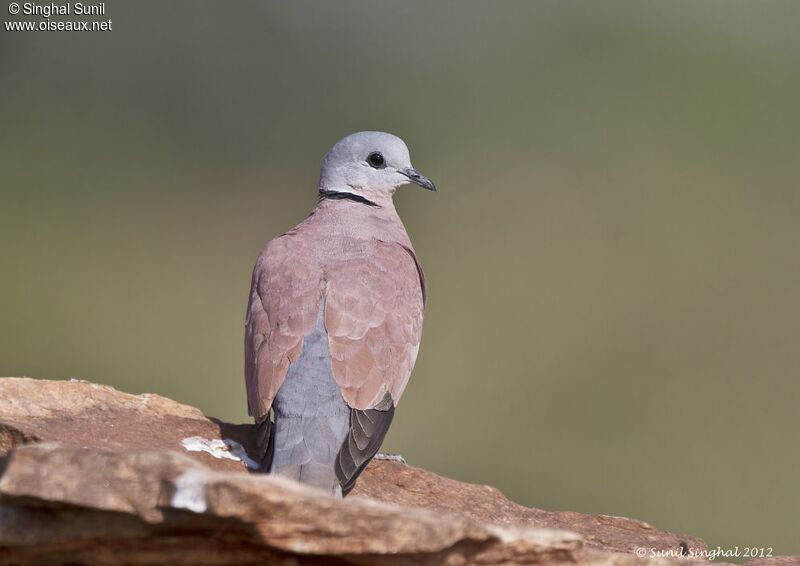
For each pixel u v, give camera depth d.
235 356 17.98
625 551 7.86
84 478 5.61
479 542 6.01
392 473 8.41
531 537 6.10
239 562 5.95
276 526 5.61
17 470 5.59
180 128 21.16
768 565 7.49
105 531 5.74
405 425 16.30
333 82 22.03
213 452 7.91
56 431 7.64
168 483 5.55
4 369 17.34
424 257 18.91
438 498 8.27
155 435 7.95
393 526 5.72
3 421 7.50
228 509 5.50
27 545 5.80
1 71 21.06
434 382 16.94
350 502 5.78
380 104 21.81
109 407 8.11
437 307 17.94
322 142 21.33
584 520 8.24
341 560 5.96
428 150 21.22
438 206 20.03
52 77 21.31
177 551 5.88
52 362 17.56
